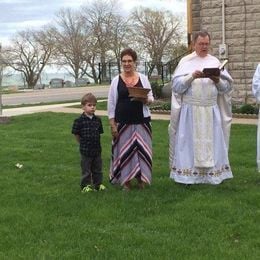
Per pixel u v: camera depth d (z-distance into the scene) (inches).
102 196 203.3
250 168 249.8
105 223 171.3
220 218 173.0
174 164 217.0
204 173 213.0
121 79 211.9
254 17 486.6
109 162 276.2
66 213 182.9
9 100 893.8
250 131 363.9
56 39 2598.4
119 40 2449.6
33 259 140.9
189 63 212.1
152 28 2397.9
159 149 305.9
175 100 213.8
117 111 211.2
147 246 148.6
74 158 287.4
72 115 511.5
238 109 464.8
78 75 2564.0
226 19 498.6
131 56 211.0
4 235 160.9
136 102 209.3
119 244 150.9
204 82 208.2
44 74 2640.3
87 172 213.5
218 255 140.7
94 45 2501.2
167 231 161.9
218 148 213.2
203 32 211.2
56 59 2854.3
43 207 190.4
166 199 197.3
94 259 140.6
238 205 187.0
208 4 505.7
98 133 213.6
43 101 822.5
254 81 218.2
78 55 2541.8
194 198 196.2
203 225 166.2
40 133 392.5
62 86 1897.1
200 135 209.5
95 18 2511.1
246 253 141.6
